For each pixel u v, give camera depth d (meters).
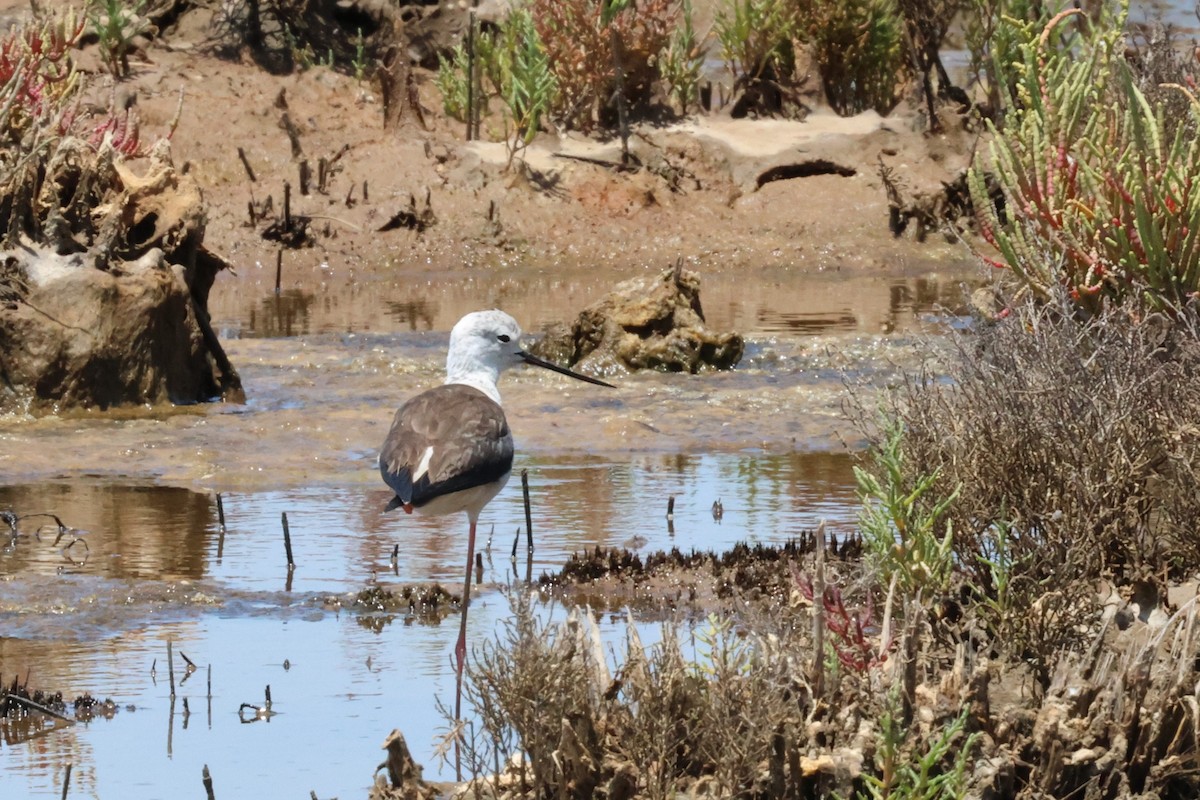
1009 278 12.73
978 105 27.17
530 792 6.05
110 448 12.80
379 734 7.17
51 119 15.80
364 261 23.70
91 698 7.56
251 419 13.83
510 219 24.66
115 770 6.78
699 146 26.16
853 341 17.27
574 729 6.03
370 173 24.91
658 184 25.64
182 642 8.48
